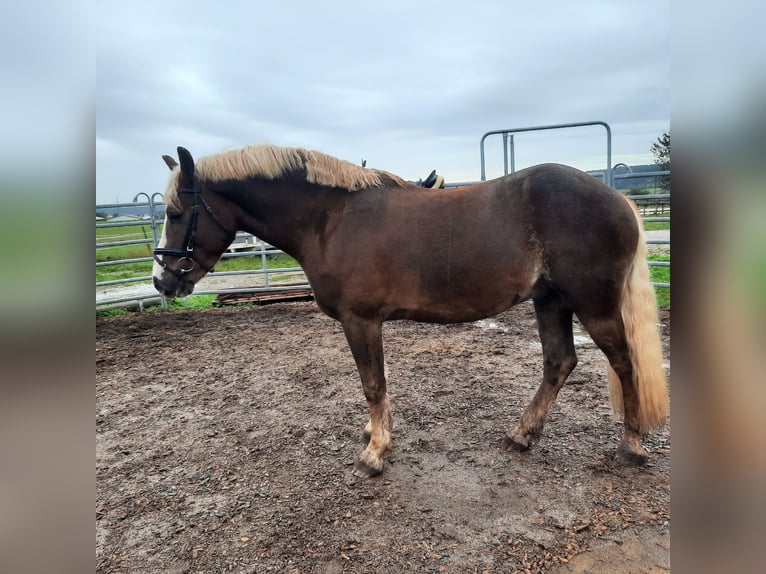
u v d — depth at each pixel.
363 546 1.91
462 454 2.59
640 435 2.36
